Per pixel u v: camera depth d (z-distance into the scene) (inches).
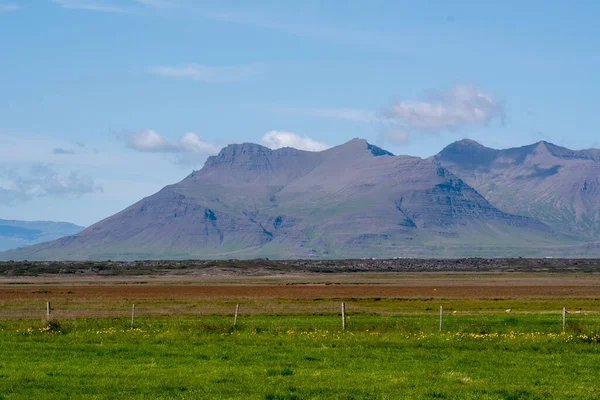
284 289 4881.9
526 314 2608.3
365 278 7854.3
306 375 1190.9
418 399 1027.3
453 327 1925.4
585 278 7672.2
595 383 1148.5
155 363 1298.0
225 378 1157.7
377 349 1462.8
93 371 1214.9
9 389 1075.3
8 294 4030.5
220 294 4165.8
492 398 1037.2
